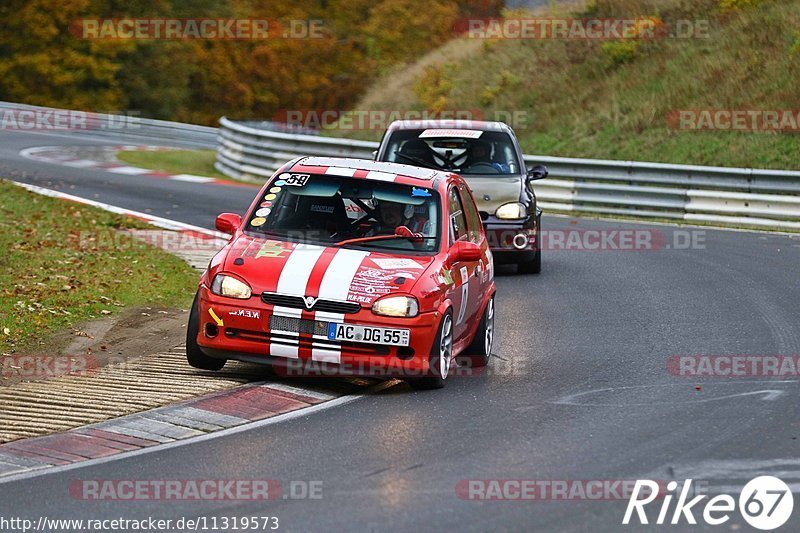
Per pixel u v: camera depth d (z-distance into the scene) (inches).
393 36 7509.8
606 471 927.0
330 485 872.9
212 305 1194.6
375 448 980.6
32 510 808.9
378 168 1389.0
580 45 4746.6
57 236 2135.8
